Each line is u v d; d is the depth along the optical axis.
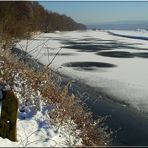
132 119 9.33
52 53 24.00
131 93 12.07
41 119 7.28
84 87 12.88
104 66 18.39
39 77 8.98
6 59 9.90
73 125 7.53
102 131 7.71
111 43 39.28
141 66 18.59
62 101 8.17
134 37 58.62
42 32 16.31
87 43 38.53
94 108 10.19
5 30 14.53
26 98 7.86
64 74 15.39
